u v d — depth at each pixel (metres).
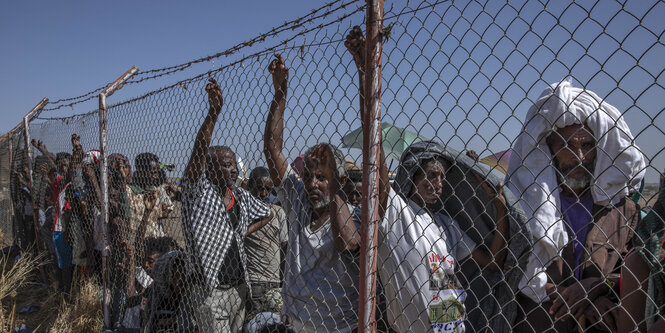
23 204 7.45
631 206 1.78
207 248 2.91
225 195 3.18
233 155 3.22
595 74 1.11
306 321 2.23
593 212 1.79
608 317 1.54
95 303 4.64
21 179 7.49
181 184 3.08
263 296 3.64
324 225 2.23
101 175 4.34
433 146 1.84
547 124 1.75
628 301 1.31
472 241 1.87
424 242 1.80
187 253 3.06
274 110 2.28
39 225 6.57
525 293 1.68
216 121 2.70
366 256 1.66
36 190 6.64
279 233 3.47
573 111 1.69
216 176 2.96
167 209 4.69
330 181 2.01
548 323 1.75
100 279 4.84
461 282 1.89
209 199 2.96
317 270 2.21
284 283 2.37
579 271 1.73
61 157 5.75
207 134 2.78
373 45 1.60
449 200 1.94
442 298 1.76
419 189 1.85
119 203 4.31
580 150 1.71
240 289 3.17
